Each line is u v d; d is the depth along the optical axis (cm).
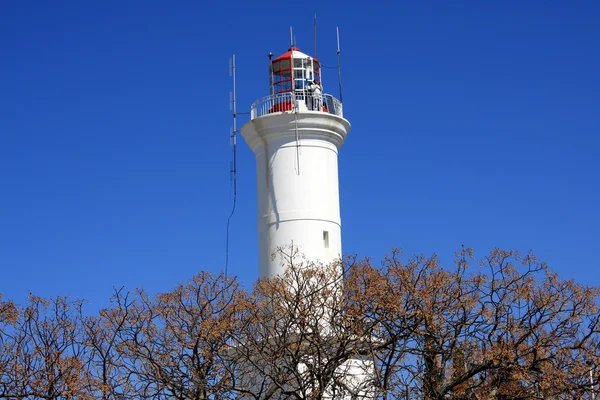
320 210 4138
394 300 3347
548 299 3403
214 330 3300
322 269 3581
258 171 4238
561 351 3338
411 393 3278
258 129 4194
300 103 4212
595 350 3381
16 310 3472
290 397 3312
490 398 3247
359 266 3525
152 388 3288
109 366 3331
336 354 3359
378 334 3500
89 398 3222
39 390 3269
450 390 3334
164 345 3409
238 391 3353
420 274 3488
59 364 3284
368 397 3253
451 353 3353
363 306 3391
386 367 3256
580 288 3466
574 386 3284
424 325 3409
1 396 3228
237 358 3350
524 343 3409
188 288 3519
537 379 3284
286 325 3356
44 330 3469
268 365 3431
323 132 4188
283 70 4344
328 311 3484
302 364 3572
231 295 3534
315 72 4378
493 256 3506
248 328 3406
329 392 3403
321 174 4172
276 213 4131
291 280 3625
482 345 3375
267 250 4131
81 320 3484
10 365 3338
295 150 4159
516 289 3434
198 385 3247
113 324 3428
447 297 3441
